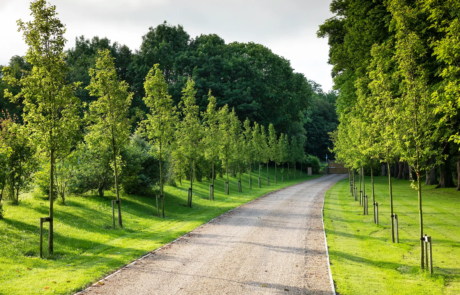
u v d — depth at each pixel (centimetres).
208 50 6594
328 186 4488
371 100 1544
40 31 1189
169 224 1728
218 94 6259
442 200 2562
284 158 5922
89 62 6022
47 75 1206
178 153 2389
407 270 970
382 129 1355
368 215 1992
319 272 947
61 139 1202
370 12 2555
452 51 931
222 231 1533
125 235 1451
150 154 2319
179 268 983
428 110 1038
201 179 3791
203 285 842
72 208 1766
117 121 1688
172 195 2594
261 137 4738
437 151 1030
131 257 1091
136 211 1947
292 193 3462
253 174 5847
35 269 962
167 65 6456
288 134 7938
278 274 930
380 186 4100
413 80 1102
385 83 1387
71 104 1277
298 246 1249
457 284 852
